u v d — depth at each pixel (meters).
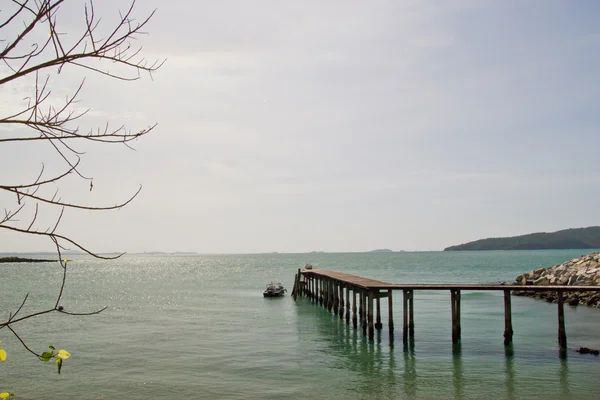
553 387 18.59
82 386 19.20
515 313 38.66
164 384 19.38
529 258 180.38
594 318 35.22
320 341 27.44
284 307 43.78
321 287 44.34
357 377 20.17
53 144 3.47
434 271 106.88
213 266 169.25
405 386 18.92
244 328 31.97
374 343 26.61
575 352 23.91
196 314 39.09
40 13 3.26
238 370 21.33
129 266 176.88
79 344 26.75
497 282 70.69
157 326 32.84
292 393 18.22
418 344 26.17
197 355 24.12
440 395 17.91
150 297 54.50
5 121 3.32
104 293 60.41
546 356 23.09
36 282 83.06
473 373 20.53
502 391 18.22
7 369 21.58
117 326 32.84
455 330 25.06
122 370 21.38
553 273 56.31
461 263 151.38
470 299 50.22
